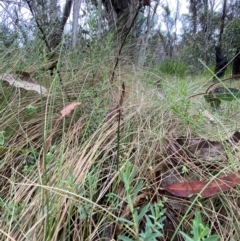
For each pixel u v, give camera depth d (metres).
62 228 0.67
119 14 2.51
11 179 0.81
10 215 0.68
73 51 1.73
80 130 1.04
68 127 1.08
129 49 2.24
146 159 0.89
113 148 0.94
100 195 0.74
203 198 0.76
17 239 0.62
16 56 1.47
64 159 0.86
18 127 1.07
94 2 2.06
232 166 0.81
